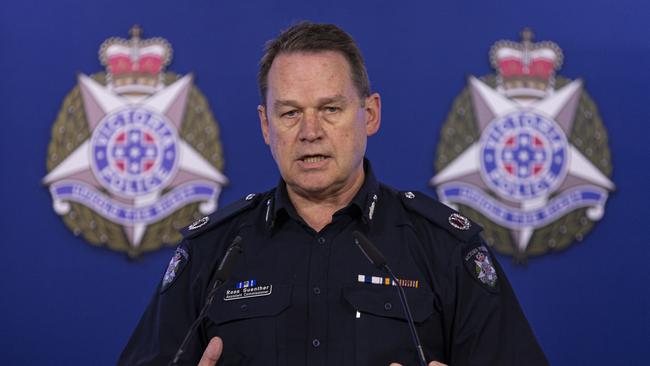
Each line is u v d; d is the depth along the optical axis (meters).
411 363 4.36
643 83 8.58
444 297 4.50
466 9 8.63
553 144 8.57
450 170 8.56
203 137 8.61
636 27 8.60
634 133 8.55
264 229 4.82
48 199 8.53
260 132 8.61
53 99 8.56
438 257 4.59
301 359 4.38
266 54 4.79
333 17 8.63
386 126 8.58
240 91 8.63
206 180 8.59
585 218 8.54
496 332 4.46
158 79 8.62
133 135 8.59
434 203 4.94
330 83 4.44
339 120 4.50
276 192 4.90
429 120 8.58
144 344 4.79
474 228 4.74
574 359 8.51
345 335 4.38
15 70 8.55
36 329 8.48
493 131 8.58
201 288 4.71
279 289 4.54
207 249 4.82
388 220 4.77
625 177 8.54
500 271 4.73
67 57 8.59
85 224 8.55
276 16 8.66
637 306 8.51
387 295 4.46
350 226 4.73
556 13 8.63
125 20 8.63
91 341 8.52
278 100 4.49
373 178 4.93
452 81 8.60
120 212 8.57
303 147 4.47
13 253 8.49
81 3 8.62
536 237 8.55
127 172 8.59
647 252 8.51
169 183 8.59
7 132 8.52
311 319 4.45
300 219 4.71
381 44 8.61
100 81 8.59
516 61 8.60
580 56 8.60
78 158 8.56
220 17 8.66
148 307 4.96
